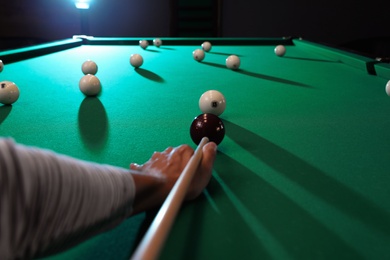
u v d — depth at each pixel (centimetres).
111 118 157
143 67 281
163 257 67
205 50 368
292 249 71
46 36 730
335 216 82
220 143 127
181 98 192
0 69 249
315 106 176
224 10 729
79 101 185
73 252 69
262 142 129
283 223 79
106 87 216
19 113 163
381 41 732
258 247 71
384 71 237
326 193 93
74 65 286
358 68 270
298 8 733
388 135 137
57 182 52
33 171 49
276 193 92
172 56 339
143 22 734
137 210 76
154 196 79
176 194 65
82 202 55
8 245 47
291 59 321
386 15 735
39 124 148
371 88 215
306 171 106
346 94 200
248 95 198
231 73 260
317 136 135
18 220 47
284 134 137
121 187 65
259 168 107
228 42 421
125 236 74
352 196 92
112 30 738
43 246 51
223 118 157
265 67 284
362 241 73
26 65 282
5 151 47
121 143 127
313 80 237
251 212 83
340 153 119
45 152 53
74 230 55
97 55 339
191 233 75
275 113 165
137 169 92
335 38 748
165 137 133
